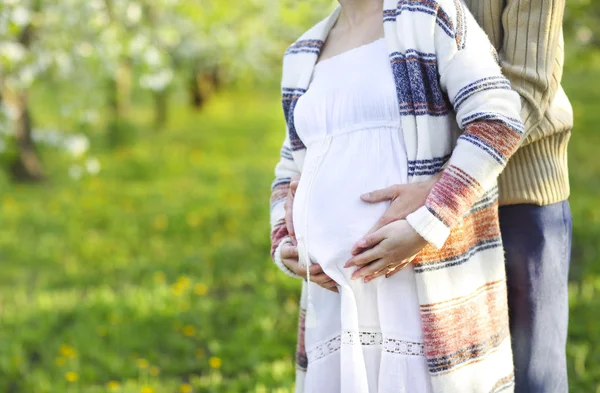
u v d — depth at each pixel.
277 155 11.31
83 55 5.72
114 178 9.80
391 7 1.68
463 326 1.66
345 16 1.84
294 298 4.64
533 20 1.71
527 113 1.72
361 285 1.68
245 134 13.87
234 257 5.71
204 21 6.21
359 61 1.73
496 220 1.74
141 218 7.36
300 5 4.64
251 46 8.37
